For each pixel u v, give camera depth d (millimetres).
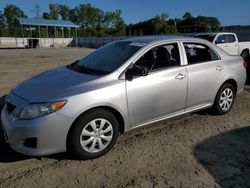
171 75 4535
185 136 4680
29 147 3561
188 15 75500
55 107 3506
